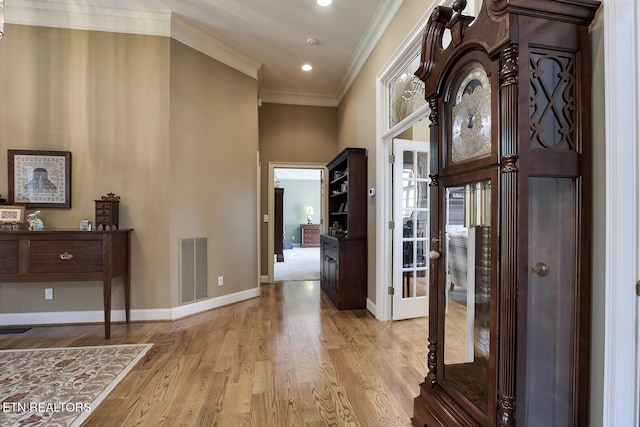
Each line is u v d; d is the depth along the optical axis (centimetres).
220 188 387
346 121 481
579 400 117
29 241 270
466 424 127
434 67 150
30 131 314
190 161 353
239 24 340
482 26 116
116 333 295
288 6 308
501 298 109
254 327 313
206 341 277
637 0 106
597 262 117
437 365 153
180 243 342
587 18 114
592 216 118
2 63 311
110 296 283
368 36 354
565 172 112
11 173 310
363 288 377
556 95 112
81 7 313
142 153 329
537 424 115
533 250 112
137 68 328
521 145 105
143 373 220
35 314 317
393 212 333
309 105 546
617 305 111
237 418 171
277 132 537
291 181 1184
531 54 107
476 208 129
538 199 112
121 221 324
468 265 139
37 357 244
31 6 310
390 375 219
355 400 189
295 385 205
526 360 108
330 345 269
